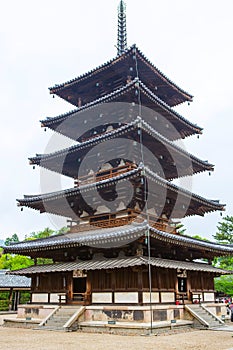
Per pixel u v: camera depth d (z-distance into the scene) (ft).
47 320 89.51
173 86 121.39
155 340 67.82
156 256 99.04
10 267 191.31
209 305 103.81
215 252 113.39
